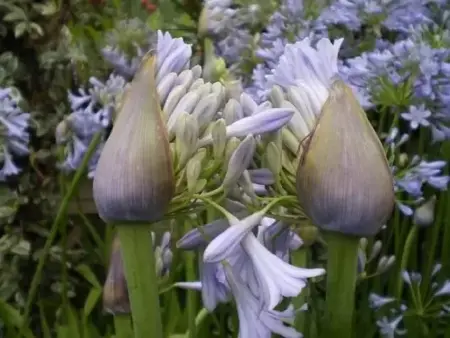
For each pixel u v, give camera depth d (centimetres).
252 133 22
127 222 21
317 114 22
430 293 48
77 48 66
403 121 59
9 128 51
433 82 46
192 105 21
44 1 67
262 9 67
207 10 59
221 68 49
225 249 21
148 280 22
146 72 20
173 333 43
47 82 68
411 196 52
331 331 23
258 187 24
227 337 43
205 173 22
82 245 70
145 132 20
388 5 55
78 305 72
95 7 71
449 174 56
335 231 21
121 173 20
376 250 45
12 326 47
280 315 22
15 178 68
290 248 30
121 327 31
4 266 66
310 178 21
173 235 40
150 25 73
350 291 22
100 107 59
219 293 24
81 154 52
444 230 54
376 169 20
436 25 54
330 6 59
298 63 24
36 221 70
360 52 59
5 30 65
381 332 46
